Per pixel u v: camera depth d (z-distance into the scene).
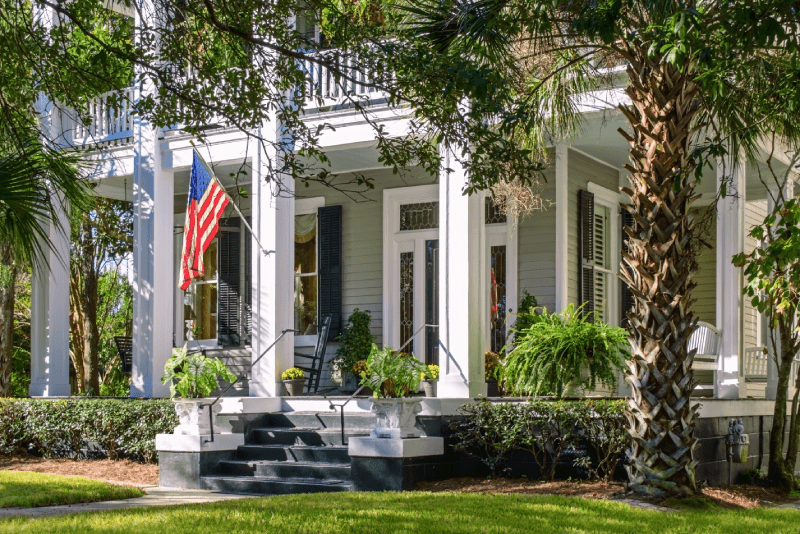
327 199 16.52
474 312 12.00
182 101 9.42
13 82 9.28
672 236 9.02
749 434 11.74
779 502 10.05
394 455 10.07
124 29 9.91
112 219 21.33
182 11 9.42
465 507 8.27
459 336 11.79
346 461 10.94
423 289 15.41
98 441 13.66
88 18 9.98
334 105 13.66
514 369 10.78
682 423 9.03
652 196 9.09
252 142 13.90
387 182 15.84
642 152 9.18
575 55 10.23
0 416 14.64
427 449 10.39
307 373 15.91
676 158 9.02
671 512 8.39
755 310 17.16
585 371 10.64
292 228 13.66
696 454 10.34
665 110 9.00
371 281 15.92
